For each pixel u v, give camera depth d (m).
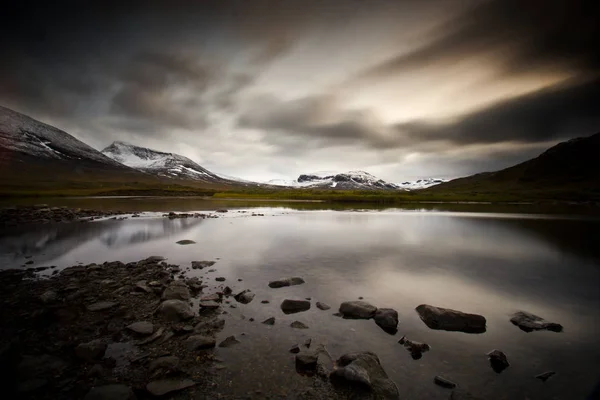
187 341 9.05
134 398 6.57
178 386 7.00
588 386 7.48
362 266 18.69
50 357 8.05
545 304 12.90
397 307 12.38
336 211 67.69
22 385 6.79
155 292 13.23
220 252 22.41
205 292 13.76
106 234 30.30
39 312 10.71
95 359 8.10
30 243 25.12
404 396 6.97
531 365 8.38
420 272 17.47
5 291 13.28
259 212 62.22
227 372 7.66
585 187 177.75
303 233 32.22
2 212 43.75
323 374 7.57
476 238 29.62
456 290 14.51
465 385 7.44
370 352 8.55
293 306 12.02
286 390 7.00
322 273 17.12
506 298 13.53
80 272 16.30
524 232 34.00
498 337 9.95
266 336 9.64
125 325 10.20
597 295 13.91
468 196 149.00
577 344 9.55
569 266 18.97
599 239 29.16
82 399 6.49
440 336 9.93
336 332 10.05
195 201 107.19
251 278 16.05
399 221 45.88
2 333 9.39
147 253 21.89
